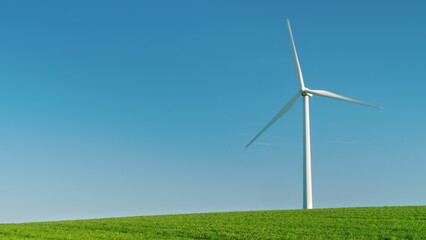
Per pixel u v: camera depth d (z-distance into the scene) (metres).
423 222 28.02
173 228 28.83
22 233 26.69
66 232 27.48
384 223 28.12
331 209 37.78
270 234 25.20
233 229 27.53
